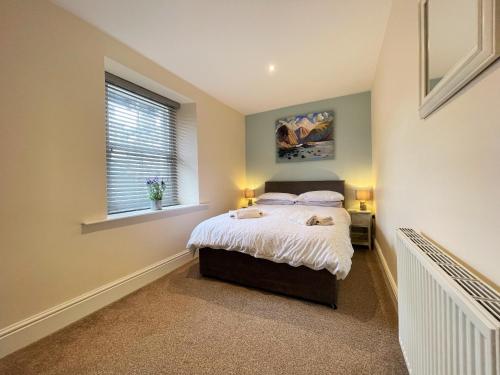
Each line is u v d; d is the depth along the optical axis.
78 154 1.73
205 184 3.25
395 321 1.56
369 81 3.12
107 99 2.22
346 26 1.97
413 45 1.28
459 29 0.76
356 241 3.34
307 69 2.71
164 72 2.55
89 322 1.64
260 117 4.30
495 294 0.55
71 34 1.69
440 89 0.88
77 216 1.72
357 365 1.21
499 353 0.44
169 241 2.60
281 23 1.91
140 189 2.56
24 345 1.40
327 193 3.46
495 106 0.61
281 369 1.19
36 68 1.49
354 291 1.99
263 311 1.73
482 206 0.68
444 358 0.65
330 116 3.73
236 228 2.12
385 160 2.24
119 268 2.03
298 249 1.79
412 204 1.35
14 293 1.39
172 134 3.04
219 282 2.24
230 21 1.86
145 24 1.86
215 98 3.51
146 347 1.38
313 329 1.50
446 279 0.64
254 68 2.64
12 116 1.39
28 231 1.46
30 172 1.47
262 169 4.32
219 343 1.40
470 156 0.74
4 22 1.35
